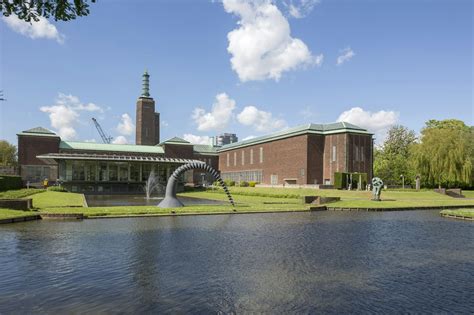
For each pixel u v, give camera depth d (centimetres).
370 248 1366
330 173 6562
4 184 4059
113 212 2342
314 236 1619
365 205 3294
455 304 789
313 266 1079
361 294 841
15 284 889
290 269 1043
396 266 1096
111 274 976
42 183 6306
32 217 2092
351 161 6312
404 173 7412
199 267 1052
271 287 880
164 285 888
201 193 5466
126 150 8212
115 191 5662
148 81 11050
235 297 811
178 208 2708
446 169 5516
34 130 7175
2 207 2275
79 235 1569
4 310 729
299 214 2662
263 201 3731
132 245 1356
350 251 1302
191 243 1407
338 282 927
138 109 10988
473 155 5706
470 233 1778
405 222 2233
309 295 829
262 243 1427
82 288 863
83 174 5553
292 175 7006
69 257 1161
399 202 3706
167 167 6044
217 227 1861
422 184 6050
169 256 1183
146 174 5928
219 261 1125
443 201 3994
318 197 3438
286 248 1334
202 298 803
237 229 1798
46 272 993
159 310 735
